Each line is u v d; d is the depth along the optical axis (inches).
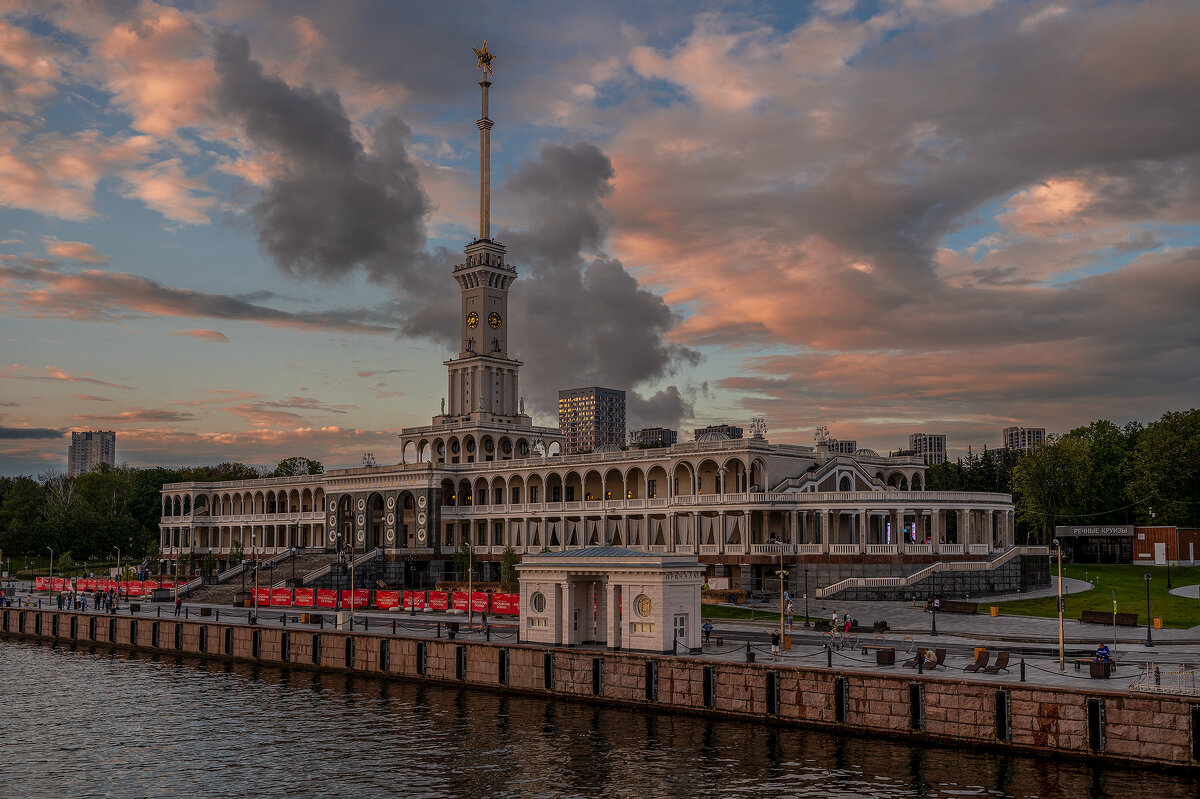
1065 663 2827.3
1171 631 3614.7
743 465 5531.5
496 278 7706.7
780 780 2237.9
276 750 2608.3
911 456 6279.5
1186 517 6309.1
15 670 4060.0
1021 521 6998.0
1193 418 6456.7
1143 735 2218.3
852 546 4980.3
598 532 6190.9
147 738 2770.7
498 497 6929.1
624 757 2463.1
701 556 5388.8
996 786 2145.7
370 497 7180.1
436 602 4845.0
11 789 2310.5
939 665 2741.1
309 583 6082.7
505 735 2714.1
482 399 7465.6
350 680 3666.3
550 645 3432.6
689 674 2913.4
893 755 2401.6
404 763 2455.7
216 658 4325.8
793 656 3038.9
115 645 4859.7
